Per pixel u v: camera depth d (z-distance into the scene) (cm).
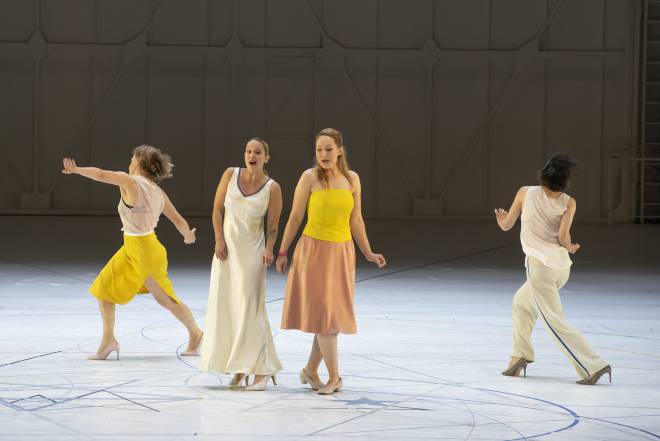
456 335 1141
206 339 846
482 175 3444
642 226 3275
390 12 3425
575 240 2702
